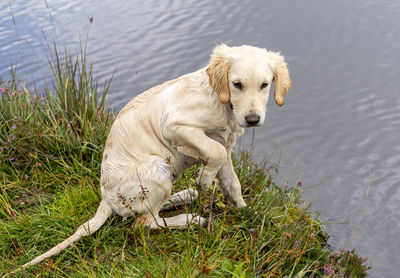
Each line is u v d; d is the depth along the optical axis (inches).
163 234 66.1
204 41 139.4
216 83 63.3
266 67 62.6
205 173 65.6
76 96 84.7
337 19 151.6
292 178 89.0
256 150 95.0
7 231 64.8
